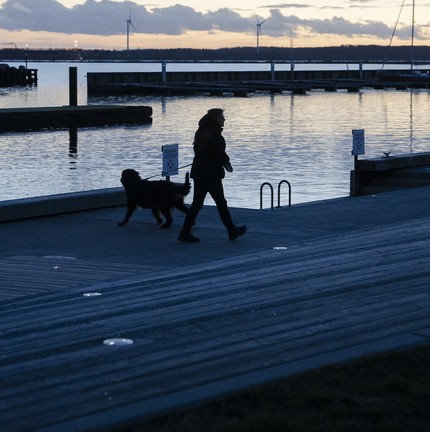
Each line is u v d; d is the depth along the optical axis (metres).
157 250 13.06
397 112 78.19
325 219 15.66
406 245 12.68
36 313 9.08
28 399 6.21
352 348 7.30
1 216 15.50
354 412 5.71
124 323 8.52
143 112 72.44
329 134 56.16
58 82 172.62
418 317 8.47
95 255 12.71
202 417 5.68
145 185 14.86
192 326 8.32
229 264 11.68
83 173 39.59
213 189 13.47
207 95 115.56
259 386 6.22
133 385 6.49
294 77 147.50
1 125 66.06
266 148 47.34
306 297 9.47
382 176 24.22
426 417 5.66
